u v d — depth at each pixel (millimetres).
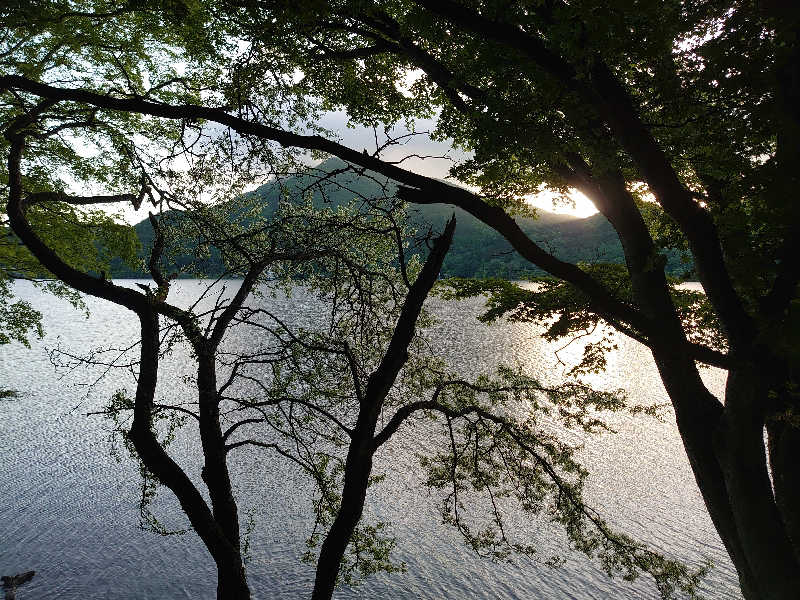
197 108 6090
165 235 7758
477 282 11859
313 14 7066
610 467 37969
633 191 10547
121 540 27844
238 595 6824
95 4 12055
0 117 13188
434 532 28797
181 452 38219
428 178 6629
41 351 76500
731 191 6086
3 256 16938
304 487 33531
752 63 5336
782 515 7668
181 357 67312
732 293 6730
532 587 24078
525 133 6160
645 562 9781
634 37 5477
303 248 7438
